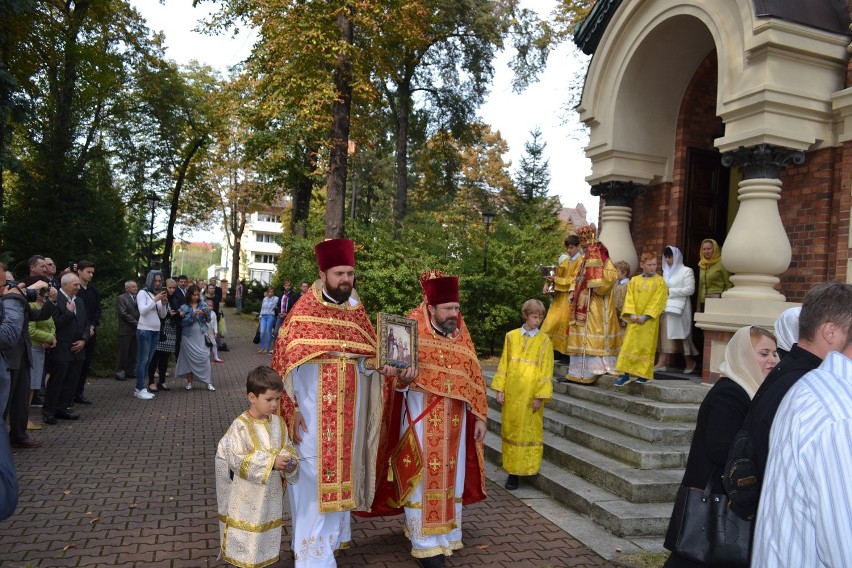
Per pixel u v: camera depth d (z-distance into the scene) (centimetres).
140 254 2405
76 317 832
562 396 820
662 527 502
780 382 244
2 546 443
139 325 1030
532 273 1845
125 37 2422
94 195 1947
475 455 497
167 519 509
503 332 1881
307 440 416
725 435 286
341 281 425
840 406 186
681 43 940
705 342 764
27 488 568
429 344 471
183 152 3067
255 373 396
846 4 747
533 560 457
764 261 720
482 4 2433
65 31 1955
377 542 493
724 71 761
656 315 734
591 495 555
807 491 185
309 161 2111
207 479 619
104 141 2819
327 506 405
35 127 1933
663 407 657
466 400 464
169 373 1340
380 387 448
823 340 233
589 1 2119
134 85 2650
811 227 755
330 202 1641
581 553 470
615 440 627
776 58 712
